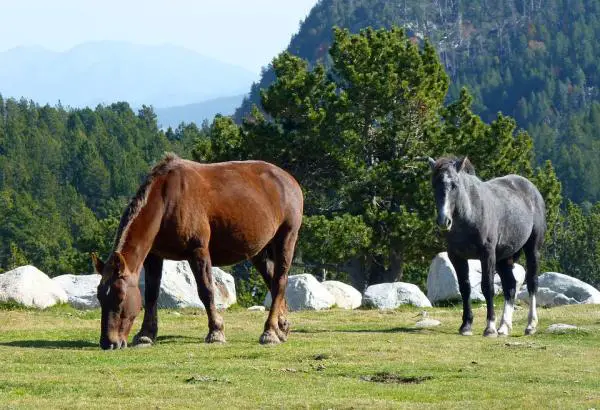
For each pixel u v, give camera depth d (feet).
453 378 40.19
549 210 149.28
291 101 132.05
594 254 261.65
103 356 44.65
